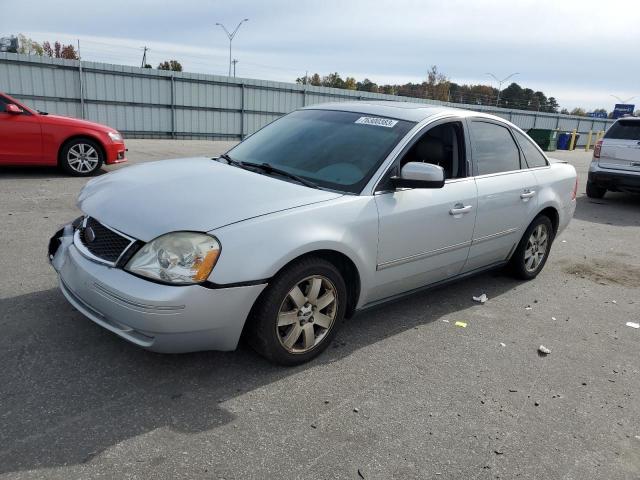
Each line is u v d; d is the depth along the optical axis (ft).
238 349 11.44
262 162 12.92
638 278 19.22
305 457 8.32
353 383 10.59
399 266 12.34
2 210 22.11
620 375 11.89
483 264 15.47
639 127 33.76
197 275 9.09
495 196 14.64
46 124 30.63
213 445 8.43
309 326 10.88
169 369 10.48
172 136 76.79
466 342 12.89
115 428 8.64
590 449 9.14
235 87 80.79
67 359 10.53
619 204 35.76
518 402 10.43
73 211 22.70
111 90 70.23
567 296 16.81
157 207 10.00
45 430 8.45
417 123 12.97
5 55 62.08
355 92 94.53
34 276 14.53
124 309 9.09
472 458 8.64
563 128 138.10
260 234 9.65
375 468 8.20
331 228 10.58
